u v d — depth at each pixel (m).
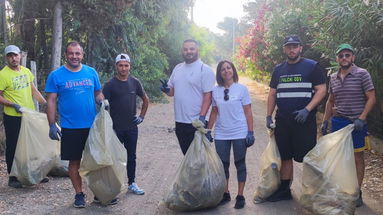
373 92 5.15
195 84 5.32
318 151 4.89
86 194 5.89
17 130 6.06
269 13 15.39
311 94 5.28
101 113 5.20
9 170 6.14
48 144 6.20
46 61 11.25
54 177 6.61
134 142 5.92
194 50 5.33
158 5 16.25
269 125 5.55
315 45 8.65
